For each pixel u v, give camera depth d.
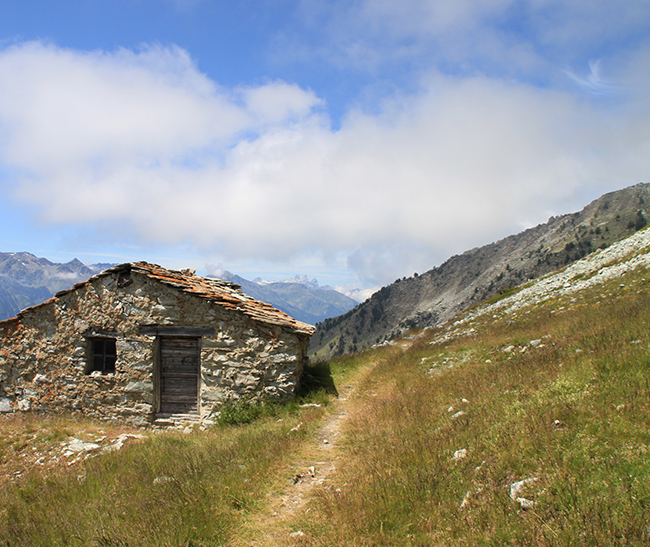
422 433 8.34
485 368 12.91
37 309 15.60
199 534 5.66
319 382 17.77
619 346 8.77
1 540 6.03
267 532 5.85
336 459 8.73
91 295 15.17
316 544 5.31
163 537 5.46
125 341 14.79
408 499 5.78
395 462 7.21
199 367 14.64
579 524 4.06
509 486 5.26
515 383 9.32
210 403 14.25
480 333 22.52
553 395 7.45
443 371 14.96
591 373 7.68
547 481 4.94
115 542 5.49
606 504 4.18
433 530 5.00
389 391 14.55
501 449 6.14
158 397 14.75
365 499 6.04
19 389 15.68
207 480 7.36
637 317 11.44
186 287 14.55
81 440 11.93
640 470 4.53
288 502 6.78
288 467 8.23
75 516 6.54
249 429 11.90
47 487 8.33
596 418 5.91
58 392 15.30
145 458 9.35
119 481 8.01
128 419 14.62
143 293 14.80
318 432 10.80
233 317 14.38
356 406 13.38
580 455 5.21
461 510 5.12
